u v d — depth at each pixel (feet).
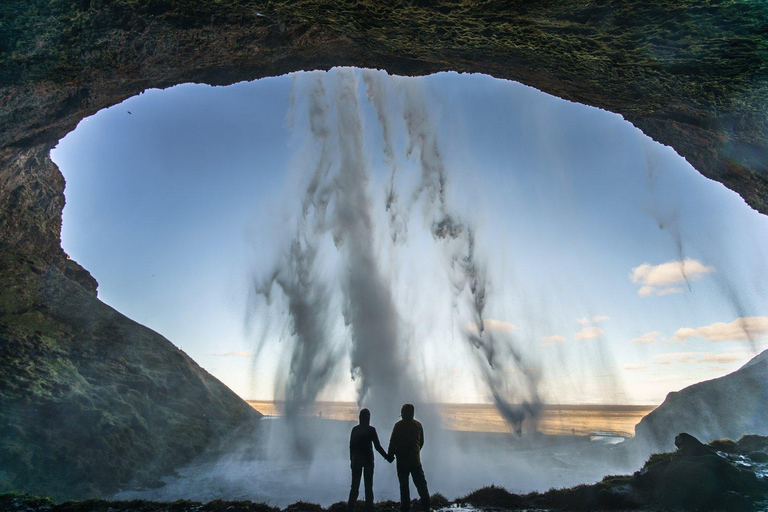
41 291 89.61
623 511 24.23
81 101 49.11
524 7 30.86
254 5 36.24
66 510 27.25
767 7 26.66
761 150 40.09
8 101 45.65
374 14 35.29
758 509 22.84
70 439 62.23
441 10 33.19
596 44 33.94
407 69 46.24
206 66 45.73
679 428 74.33
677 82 36.50
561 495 26.78
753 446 33.94
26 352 73.51
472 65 43.21
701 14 28.25
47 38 39.19
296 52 43.98
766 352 74.64
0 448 54.39
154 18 38.37
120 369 88.63
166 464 71.41
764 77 33.06
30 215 95.81
